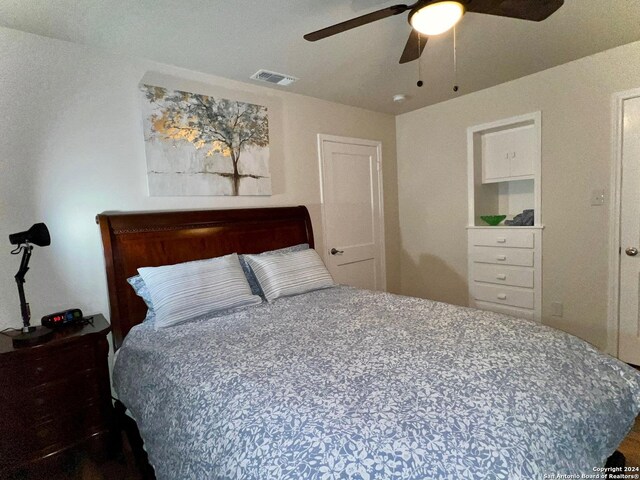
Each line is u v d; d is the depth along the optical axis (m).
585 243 2.76
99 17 1.78
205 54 2.24
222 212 2.56
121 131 2.20
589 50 2.50
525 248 3.07
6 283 1.85
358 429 0.87
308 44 2.17
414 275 4.01
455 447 0.80
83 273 2.08
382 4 1.77
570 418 0.97
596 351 1.30
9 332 1.78
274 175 2.96
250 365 1.27
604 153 2.61
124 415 1.91
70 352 1.71
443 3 1.36
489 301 3.37
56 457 1.67
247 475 0.85
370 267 3.78
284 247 2.90
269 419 0.95
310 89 2.98
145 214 2.22
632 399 1.17
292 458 0.82
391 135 3.98
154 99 2.31
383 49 2.29
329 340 1.48
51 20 1.79
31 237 1.74
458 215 3.57
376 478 0.75
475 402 0.95
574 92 2.71
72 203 2.04
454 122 3.49
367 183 3.72
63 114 2.00
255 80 2.72
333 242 3.43
